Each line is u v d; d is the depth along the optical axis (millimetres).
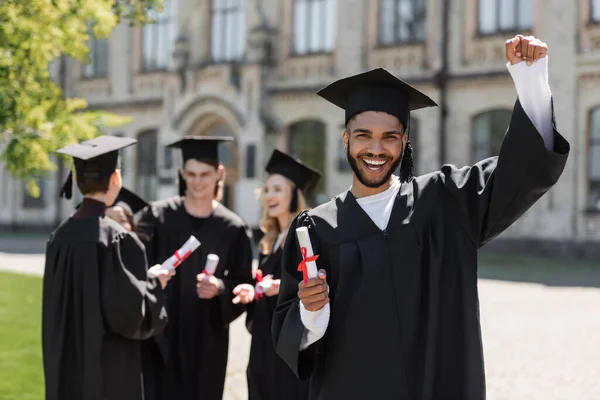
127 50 27828
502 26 21109
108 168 3975
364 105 2912
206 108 24922
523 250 20328
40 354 7117
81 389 3730
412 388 2699
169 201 5191
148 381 4492
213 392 4852
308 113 23766
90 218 3889
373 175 2883
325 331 2812
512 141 2588
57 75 28953
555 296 12547
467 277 2783
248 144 24109
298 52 24312
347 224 2883
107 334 3818
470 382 2682
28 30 6609
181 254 4203
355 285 2791
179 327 4785
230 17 25391
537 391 6621
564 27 20016
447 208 2861
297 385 4516
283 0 24406
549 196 20047
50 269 3854
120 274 3768
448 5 21781
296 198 5070
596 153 19750
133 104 27469
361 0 23141
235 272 5102
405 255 2793
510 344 8625
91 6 6828
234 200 24844
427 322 2752
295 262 2990
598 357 7930
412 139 22016
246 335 9125
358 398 2703
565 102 19984
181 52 25609
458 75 21469
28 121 7168
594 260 19203
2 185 29984
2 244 23078
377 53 22906
